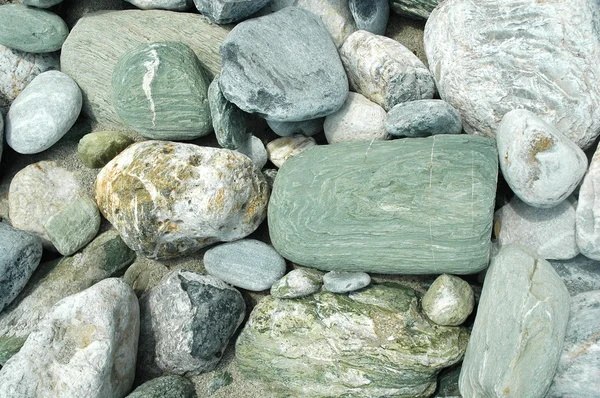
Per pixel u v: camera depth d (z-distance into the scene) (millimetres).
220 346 2309
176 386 2254
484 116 2156
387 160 2131
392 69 2232
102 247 2473
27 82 2711
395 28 2529
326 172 2188
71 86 2594
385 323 2168
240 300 2371
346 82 2301
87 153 2500
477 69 2150
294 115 2252
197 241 2365
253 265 2342
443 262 2072
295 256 2238
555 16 2031
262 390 2307
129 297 2295
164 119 2410
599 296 1988
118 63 2477
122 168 2369
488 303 1972
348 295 2262
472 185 2021
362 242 2129
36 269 2500
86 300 2188
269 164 2531
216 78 2375
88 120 2709
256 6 2424
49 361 2133
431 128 2170
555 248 2066
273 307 2295
